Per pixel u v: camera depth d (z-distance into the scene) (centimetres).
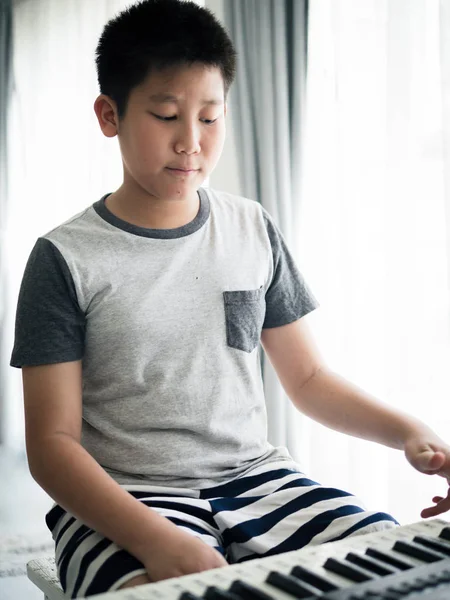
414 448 92
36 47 318
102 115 105
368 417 102
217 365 103
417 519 158
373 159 168
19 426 322
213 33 97
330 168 181
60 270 99
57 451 89
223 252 108
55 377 95
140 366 99
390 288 161
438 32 153
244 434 104
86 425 103
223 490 99
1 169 342
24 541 210
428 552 65
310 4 182
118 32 100
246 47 196
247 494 98
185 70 94
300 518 93
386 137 159
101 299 100
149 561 78
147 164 96
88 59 280
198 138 96
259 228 113
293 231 189
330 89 179
